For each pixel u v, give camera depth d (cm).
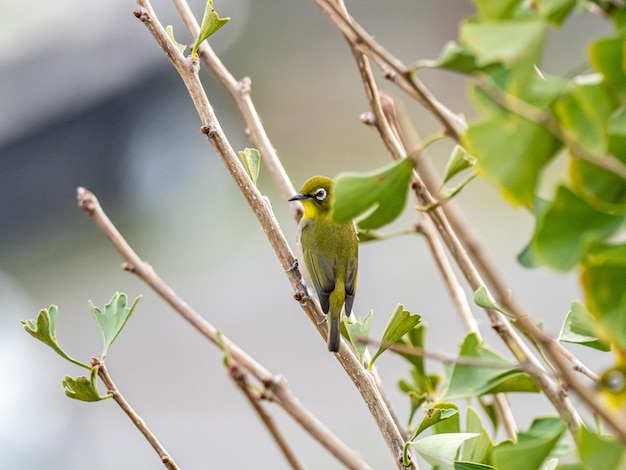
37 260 1905
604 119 224
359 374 392
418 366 441
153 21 425
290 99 2230
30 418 1419
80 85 1791
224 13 2112
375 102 429
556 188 229
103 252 1922
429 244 491
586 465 250
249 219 1975
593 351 1028
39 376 1520
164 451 356
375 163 2106
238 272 1795
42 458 1357
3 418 1405
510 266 1530
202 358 1557
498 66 237
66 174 1900
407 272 1572
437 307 1460
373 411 388
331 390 1367
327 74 2230
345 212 256
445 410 361
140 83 1847
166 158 1986
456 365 315
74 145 1864
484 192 1809
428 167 251
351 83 2212
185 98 1945
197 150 2030
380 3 2219
